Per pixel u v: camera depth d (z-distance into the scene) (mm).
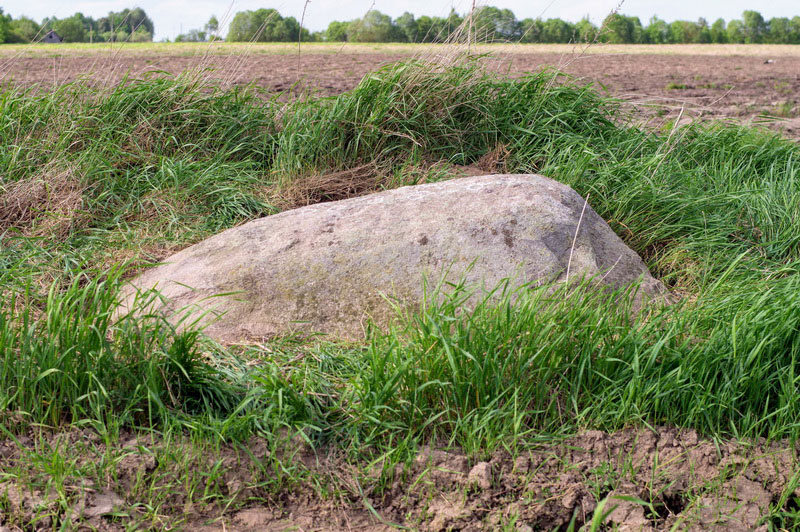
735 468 2732
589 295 3154
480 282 3582
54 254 4168
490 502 2525
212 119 5680
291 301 3582
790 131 9023
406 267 3658
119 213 4680
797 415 2914
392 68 6012
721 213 5160
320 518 2449
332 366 3197
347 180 5250
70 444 2600
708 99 12961
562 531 2486
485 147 5934
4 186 4750
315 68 19375
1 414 2648
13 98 5484
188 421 2756
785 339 3119
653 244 4746
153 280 3854
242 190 5008
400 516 2488
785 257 4762
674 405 2957
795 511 2576
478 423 2750
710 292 3682
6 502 2318
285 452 2666
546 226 3824
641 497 2590
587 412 2926
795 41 95938
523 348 2932
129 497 2432
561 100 6230
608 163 5465
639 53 37750
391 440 2738
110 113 5430
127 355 2871
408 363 2766
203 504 2447
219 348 3217
